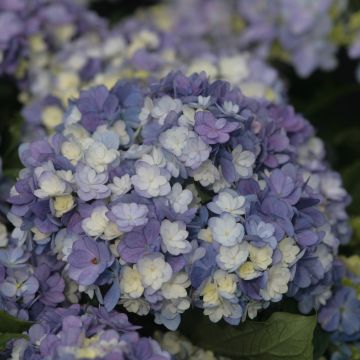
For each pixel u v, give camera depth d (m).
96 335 0.73
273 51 1.10
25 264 0.80
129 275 0.75
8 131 0.96
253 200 0.78
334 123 1.14
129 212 0.75
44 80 0.99
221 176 0.78
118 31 1.08
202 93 0.81
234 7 1.16
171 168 0.77
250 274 0.76
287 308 0.82
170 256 0.75
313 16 1.06
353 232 0.92
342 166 1.12
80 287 0.77
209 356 0.82
